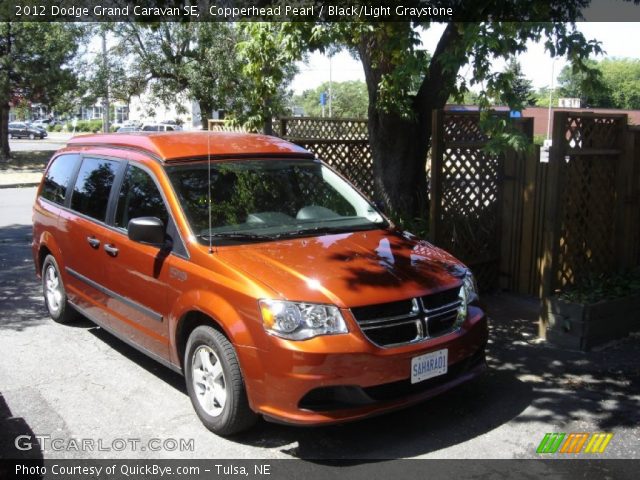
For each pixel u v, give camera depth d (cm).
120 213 523
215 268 417
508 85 534
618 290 605
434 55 799
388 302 391
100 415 454
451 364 415
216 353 411
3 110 3147
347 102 7012
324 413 373
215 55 2309
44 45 2670
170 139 533
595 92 626
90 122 6931
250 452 403
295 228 478
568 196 603
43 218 654
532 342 591
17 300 750
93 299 561
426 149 854
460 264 467
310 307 377
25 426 438
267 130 966
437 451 402
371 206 540
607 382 504
